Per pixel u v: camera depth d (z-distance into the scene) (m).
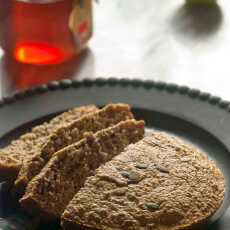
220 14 0.79
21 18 0.68
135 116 0.62
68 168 0.52
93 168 0.53
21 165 0.54
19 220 0.51
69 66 0.72
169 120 0.61
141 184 0.50
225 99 0.65
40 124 0.62
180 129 0.61
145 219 0.48
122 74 0.71
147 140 0.54
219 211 0.51
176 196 0.49
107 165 0.51
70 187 0.52
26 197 0.50
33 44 0.69
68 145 0.54
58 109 0.63
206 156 0.55
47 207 0.51
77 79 0.67
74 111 0.61
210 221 0.50
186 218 0.48
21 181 0.52
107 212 0.48
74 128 0.56
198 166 0.52
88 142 0.53
